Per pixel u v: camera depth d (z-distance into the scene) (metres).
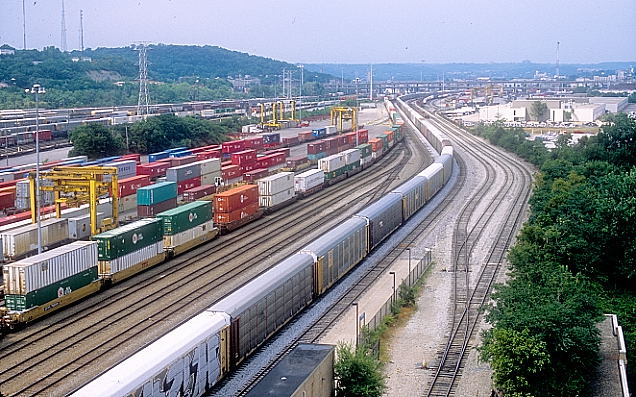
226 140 167.88
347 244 59.47
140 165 97.62
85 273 52.72
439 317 50.03
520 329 38.91
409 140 176.38
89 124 141.00
